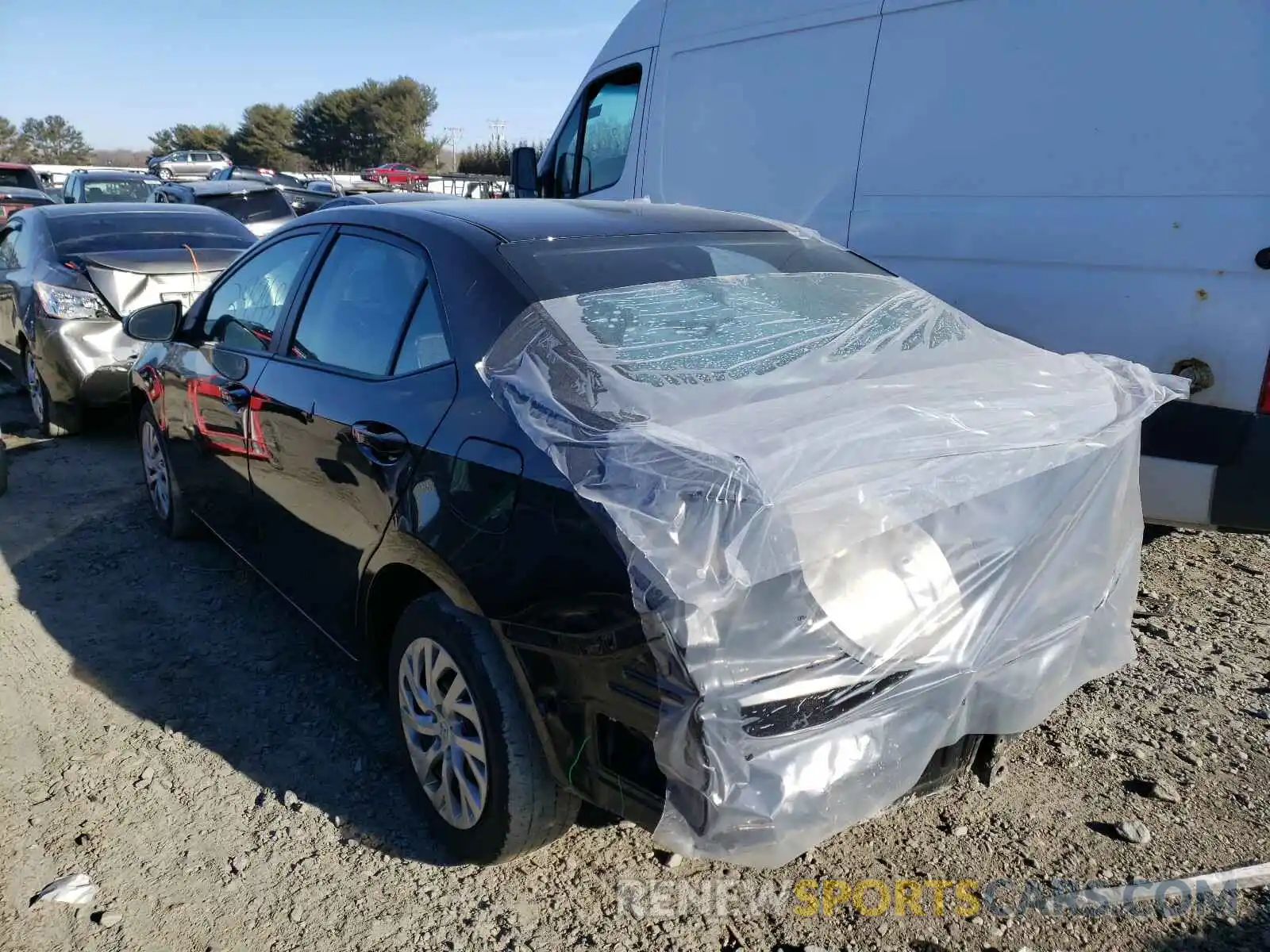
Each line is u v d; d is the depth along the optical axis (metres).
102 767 3.18
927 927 2.50
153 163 46.81
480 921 2.54
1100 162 4.14
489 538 2.38
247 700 3.59
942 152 4.69
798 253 3.36
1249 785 3.04
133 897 2.63
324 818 2.95
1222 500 3.92
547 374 2.45
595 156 6.98
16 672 3.77
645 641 1.97
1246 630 4.05
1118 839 2.80
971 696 2.28
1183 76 3.88
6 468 5.80
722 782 1.93
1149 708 3.48
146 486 5.37
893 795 2.14
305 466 3.22
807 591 1.99
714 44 5.82
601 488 2.09
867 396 2.38
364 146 86.12
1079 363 2.96
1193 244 3.90
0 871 2.71
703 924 2.52
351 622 3.13
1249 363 3.80
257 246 4.07
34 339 6.79
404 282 3.04
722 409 2.29
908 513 2.10
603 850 2.80
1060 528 2.47
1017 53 4.37
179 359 4.37
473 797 2.61
